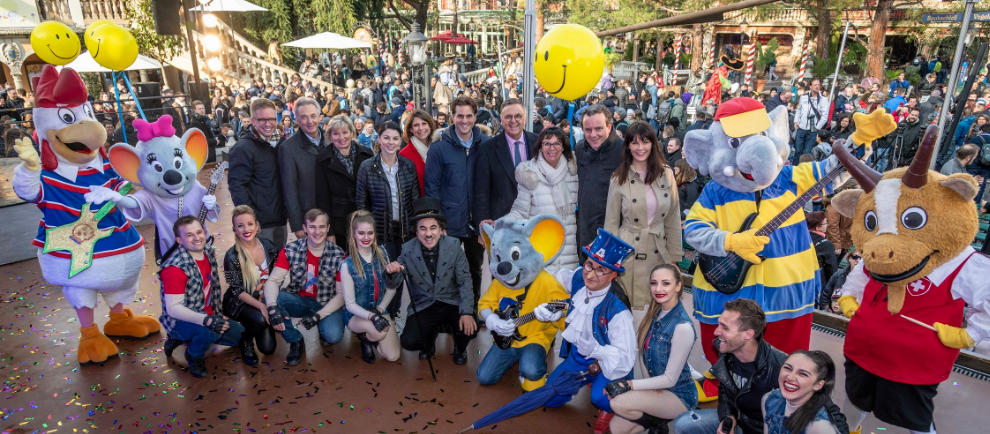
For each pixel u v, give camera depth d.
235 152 5.21
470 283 4.73
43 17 18.53
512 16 35.66
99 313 5.71
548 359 4.87
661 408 3.55
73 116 4.50
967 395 4.26
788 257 3.65
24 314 5.73
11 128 8.43
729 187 3.75
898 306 3.09
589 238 4.85
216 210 5.18
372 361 4.82
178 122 11.50
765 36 31.77
